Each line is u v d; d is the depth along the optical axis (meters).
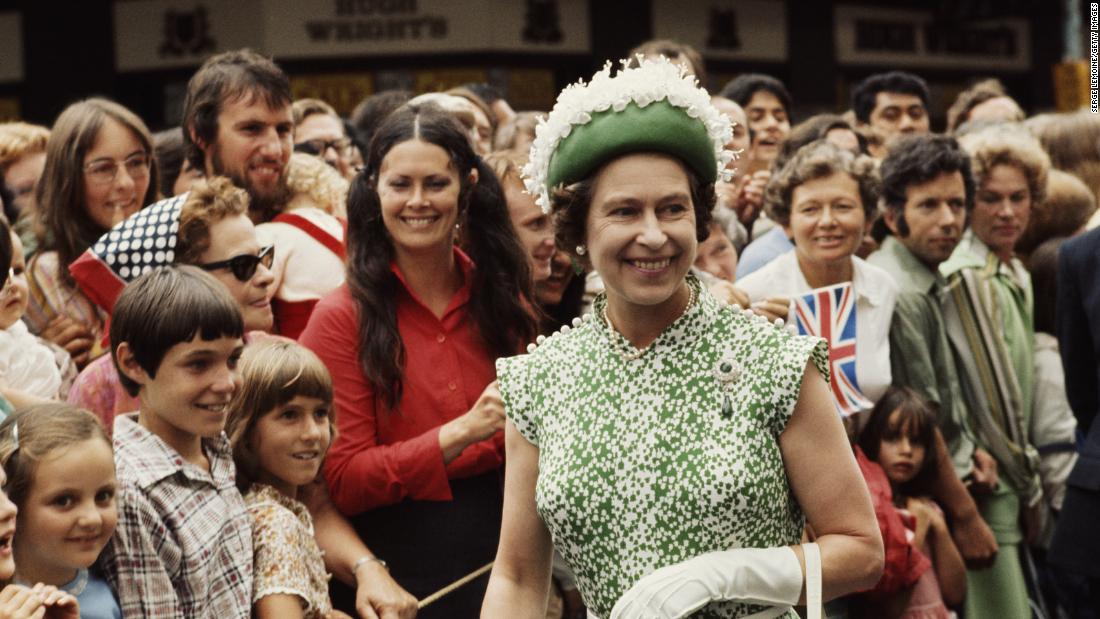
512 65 32.25
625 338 6.57
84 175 10.55
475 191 9.96
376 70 32.03
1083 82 35.41
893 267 12.55
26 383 9.16
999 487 12.83
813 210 11.44
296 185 11.60
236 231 9.30
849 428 11.55
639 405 6.48
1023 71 42.81
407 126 9.65
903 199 12.52
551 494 6.51
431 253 9.67
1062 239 14.49
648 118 6.29
